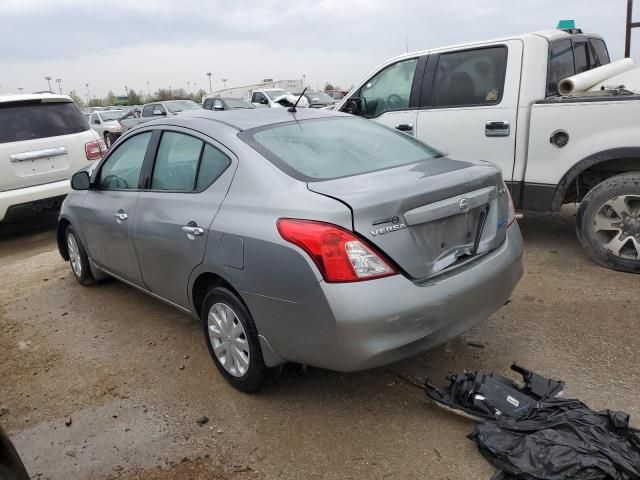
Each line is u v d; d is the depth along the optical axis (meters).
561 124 4.79
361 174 3.08
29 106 7.31
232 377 3.32
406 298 2.63
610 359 3.37
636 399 2.96
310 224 2.65
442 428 2.85
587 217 4.73
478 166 3.27
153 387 3.48
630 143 4.46
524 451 2.45
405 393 3.18
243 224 2.95
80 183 4.52
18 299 5.26
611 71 5.48
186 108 20.09
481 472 2.52
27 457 2.93
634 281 4.46
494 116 5.23
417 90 5.85
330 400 3.18
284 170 3.03
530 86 5.07
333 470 2.63
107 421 3.17
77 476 2.75
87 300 5.04
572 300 4.21
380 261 2.62
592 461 2.29
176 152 3.70
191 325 4.34
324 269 2.59
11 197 6.99
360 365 2.63
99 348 4.09
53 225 8.55
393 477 2.55
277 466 2.69
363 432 2.88
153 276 3.91
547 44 5.09
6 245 7.63
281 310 2.80
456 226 2.93
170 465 2.76
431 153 3.69
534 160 5.02
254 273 2.88
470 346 3.66
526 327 3.86
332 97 20.64
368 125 3.94
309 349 2.76
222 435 2.96
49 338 4.33
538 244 5.61
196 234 3.26
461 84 5.53
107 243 4.45
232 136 3.33
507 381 2.98
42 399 3.47
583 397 3.01
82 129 7.77
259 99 19.73
